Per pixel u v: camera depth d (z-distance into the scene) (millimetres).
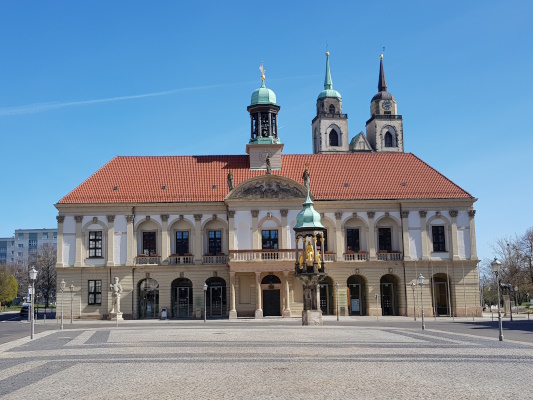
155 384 23375
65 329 60906
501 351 34562
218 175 90625
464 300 85812
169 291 84500
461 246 86812
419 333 50250
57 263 84500
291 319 78250
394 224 87250
